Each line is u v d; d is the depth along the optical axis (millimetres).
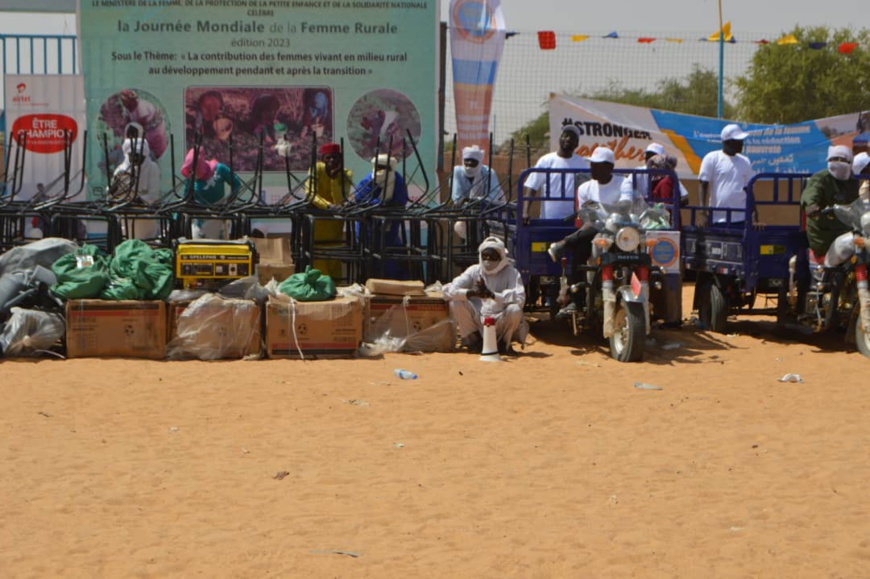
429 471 6719
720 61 19234
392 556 5223
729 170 13242
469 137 16672
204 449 7184
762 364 10484
